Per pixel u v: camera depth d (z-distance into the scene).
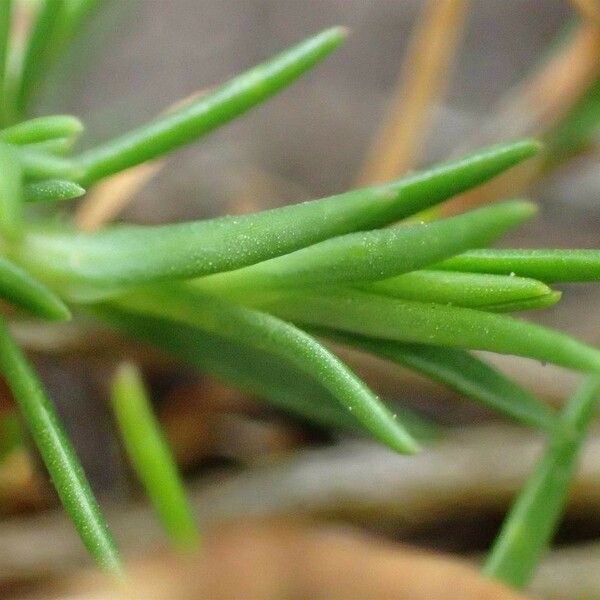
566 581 0.07
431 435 0.07
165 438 0.08
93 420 0.08
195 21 0.11
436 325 0.06
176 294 0.06
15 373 0.06
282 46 0.11
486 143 0.08
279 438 0.08
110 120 0.09
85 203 0.08
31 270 0.06
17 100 0.07
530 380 0.08
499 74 0.10
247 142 0.10
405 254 0.06
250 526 0.05
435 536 0.08
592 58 0.08
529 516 0.06
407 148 0.08
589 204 0.09
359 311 0.06
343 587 0.05
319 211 0.06
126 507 0.07
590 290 0.09
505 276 0.06
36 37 0.07
